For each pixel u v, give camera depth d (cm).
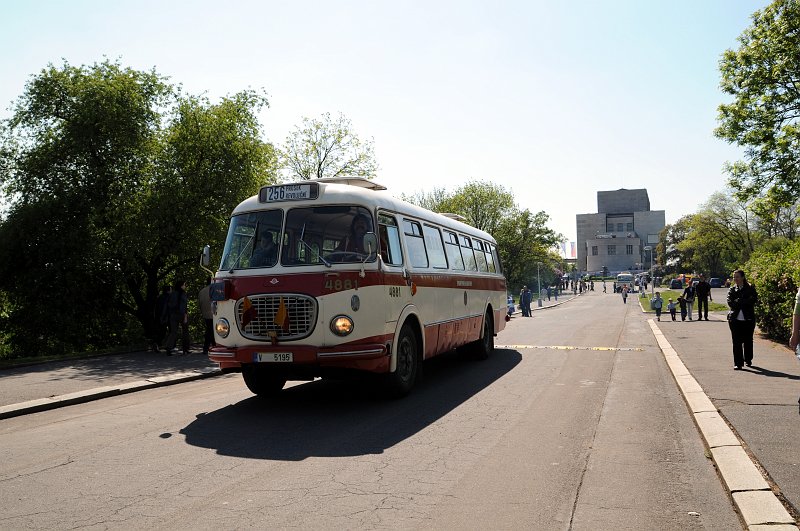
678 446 682
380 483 562
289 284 899
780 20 3006
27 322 2594
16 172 2555
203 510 497
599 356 1590
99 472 612
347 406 945
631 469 598
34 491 555
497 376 1250
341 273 899
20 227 2442
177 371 1398
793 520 439
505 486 549
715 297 5950
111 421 873
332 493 535
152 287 2684
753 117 3072
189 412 925
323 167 4309
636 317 3766
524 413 875
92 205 2498
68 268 2475
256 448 697
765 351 1455
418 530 448
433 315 1160
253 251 948
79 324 2688
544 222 7762
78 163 2512
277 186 980
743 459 588
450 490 540
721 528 448
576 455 650
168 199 2409
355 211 945
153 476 595
